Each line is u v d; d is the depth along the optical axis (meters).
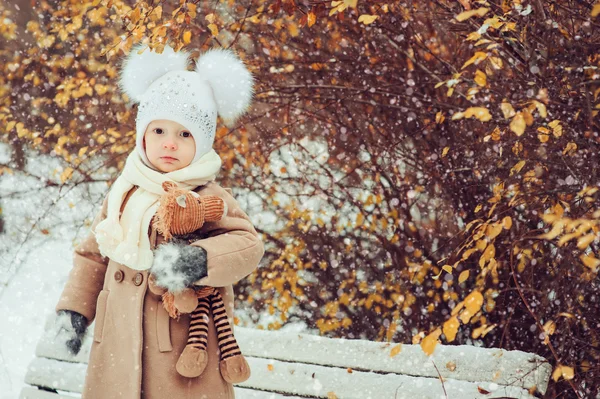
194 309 2.35
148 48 2.79
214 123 2.69
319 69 4.68
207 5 5.00
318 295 5.31
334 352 3.01
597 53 3.15
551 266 3.38
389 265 5.04
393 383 2.86
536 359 2.69
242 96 2.76
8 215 6.19
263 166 4.98
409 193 4.17
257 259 2.51
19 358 5.25
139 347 2.39
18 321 5.73
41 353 3.33
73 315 2.57
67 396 3.21
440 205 4.57
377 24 4.25
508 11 3.17
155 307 2.45
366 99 4.72
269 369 3.07
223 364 2.43
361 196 5.13
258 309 5.57
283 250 5.20
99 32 5.74
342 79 4.72
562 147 3.13
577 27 3.23
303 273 5.32
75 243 5.48
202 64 2.72
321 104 4.79
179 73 2.68
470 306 2.44
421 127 4.52
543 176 3.15
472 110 2.48
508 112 2.49
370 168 4.87
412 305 4.67
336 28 4.70
